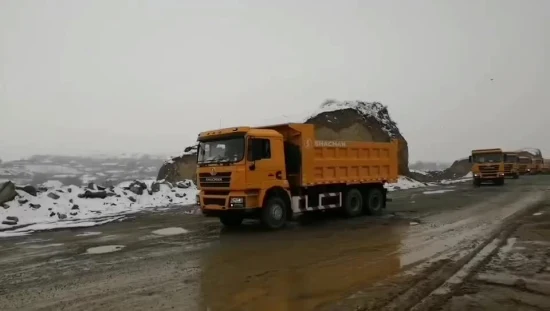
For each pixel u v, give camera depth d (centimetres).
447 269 746
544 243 966
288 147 1359
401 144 3928
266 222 1227
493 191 2662
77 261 866
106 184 2211
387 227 1259
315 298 598
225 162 1205
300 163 1334
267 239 1084
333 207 1448
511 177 4434
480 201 2012
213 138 1262
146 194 2105
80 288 671
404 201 2089
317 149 1389
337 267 776
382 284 659
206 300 600
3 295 644
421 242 1008
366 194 1575
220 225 1353
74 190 1881
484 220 1359
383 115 4031
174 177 2828
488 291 618
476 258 829
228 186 1183
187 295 624
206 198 1253
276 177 1255
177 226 1344
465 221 1350
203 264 818
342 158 1473
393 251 910
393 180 1669
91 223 1430
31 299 622
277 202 1258
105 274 754
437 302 572
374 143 1595
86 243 1072
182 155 2903
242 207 1177
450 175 5209
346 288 642
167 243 1051
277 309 556
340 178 1457
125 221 1479
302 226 1305
